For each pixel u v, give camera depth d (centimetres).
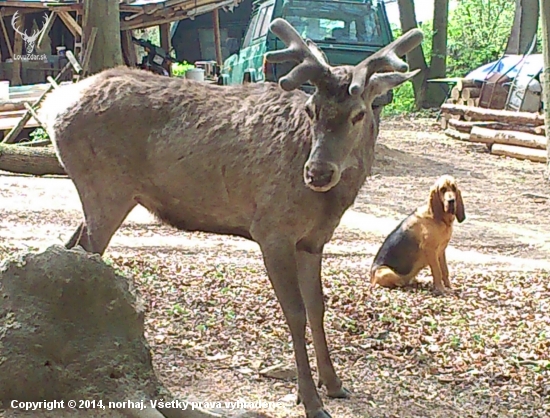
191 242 833
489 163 1527
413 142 1756
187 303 639
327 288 698
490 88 1828
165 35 2142
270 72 1244
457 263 816
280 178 498
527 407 532
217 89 532
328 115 476
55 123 552
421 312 661
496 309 676
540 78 1686
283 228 501
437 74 2333
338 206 500
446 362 581
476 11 3453
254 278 702
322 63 484
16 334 452
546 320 651
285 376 545
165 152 527
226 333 596
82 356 459
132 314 473
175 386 525
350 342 603
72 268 463
